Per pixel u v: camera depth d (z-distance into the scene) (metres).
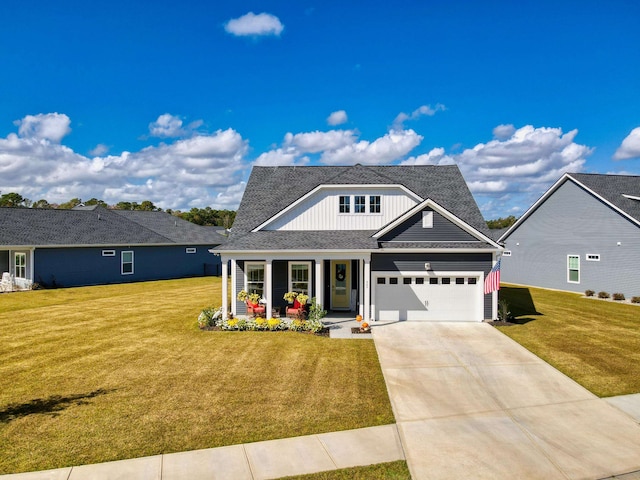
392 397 10.12
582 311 21.59
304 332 16.45
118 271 34.09
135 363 12.48
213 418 8.80
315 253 18.14
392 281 18.94
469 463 7.26
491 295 18.73
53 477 6.69
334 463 7.20
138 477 6.72
